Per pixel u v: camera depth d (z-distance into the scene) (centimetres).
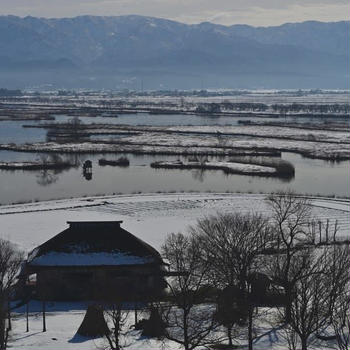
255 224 18375
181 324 12412
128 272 15738
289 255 13800
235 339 12212
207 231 17788
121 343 11788
